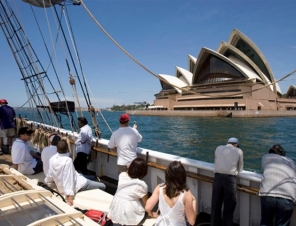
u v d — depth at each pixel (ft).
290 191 7.43
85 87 16.37
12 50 18.81
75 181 10.39
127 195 7.64
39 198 7.28
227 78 209.26
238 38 201.26
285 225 7.58
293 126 113.39
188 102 229.45
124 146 10.92
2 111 19.03
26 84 19.79
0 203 6.54
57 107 18.28
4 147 19.92
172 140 71.51
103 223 8.05
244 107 187.42
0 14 17.92
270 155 8.34
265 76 201.05
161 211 6.19
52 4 16.57
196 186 10.40
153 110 250.78
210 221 9.50
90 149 14.14
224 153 8.73
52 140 11.93
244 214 9.32
